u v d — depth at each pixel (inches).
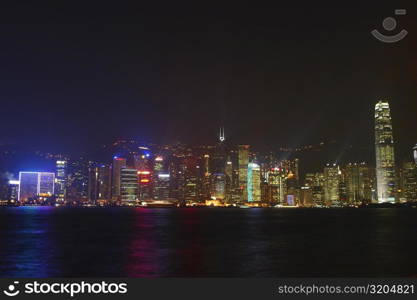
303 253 2346.2
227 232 4116.6
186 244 2859.3
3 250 2498.8
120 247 2667.3
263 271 1749.5
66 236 3597.4
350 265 1902.1
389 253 2332.7
